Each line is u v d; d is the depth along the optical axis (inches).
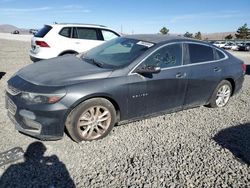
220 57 230.2
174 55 194.9
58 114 145.3
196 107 237.1
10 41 965.2
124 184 125.6
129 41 203.8
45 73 163.5
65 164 137.9
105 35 401.7
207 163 146.9
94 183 124.8
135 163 142.5
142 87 173.8
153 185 126.3
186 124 199.0
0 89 263.4
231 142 174.2
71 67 173.3
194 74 203.3
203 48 217.5
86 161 141.8
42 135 147.8
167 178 132.0
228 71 230.7
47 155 144.7
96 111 160.1
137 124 192.7
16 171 129.6
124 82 165.5
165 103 191.9
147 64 177.9
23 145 153.1
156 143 166.6
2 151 145.3
